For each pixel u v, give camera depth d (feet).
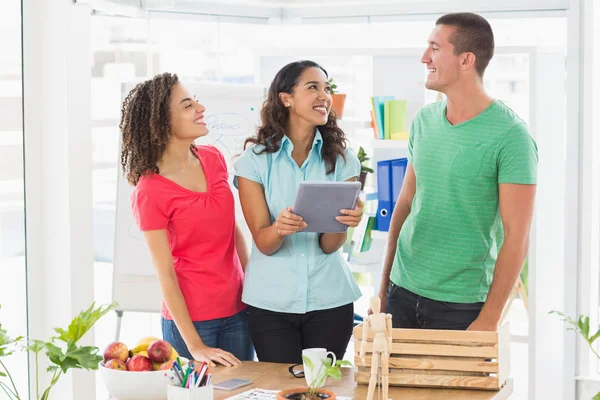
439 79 8.81
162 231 8.70
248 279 9.05
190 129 8.78
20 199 10.52
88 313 5.94
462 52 8.67
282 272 8.93
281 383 7.28
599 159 12.96
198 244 8.91
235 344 9.22
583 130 12.80
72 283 10.44
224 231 8.99
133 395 6.51
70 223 10.37
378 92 13.91
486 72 13.97
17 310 10.58
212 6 14.62
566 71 12.87
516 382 14.75
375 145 13.29
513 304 13.93
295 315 8.96
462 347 7.04
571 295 13.01
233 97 13.10
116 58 14.51
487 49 8.72
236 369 7.82
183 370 6.67
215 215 8.85
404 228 9.42
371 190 14.07
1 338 5.74
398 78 13.76
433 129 9.05
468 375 7.06
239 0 14.69
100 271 15.20
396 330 7.16
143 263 12.52
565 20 13.43
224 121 13.05
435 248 9.02
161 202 8.66
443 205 8.86
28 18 10.11
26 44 10.14
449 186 8.77
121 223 12.59
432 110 9.24
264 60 14.11
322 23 15.03
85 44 10.36
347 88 15.07
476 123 8.70
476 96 8.78
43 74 10.27
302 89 8.78
